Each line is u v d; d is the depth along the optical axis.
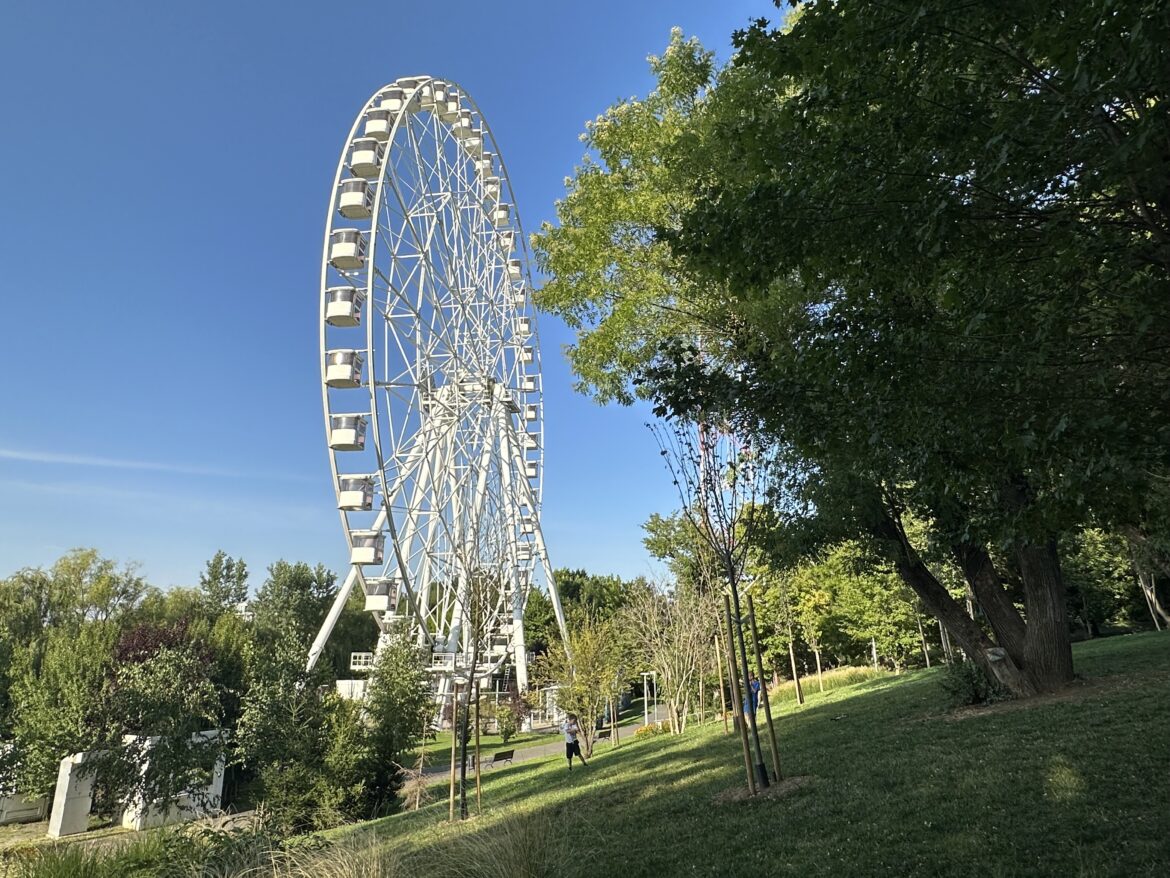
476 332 34.38
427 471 31.77
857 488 13.48
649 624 31.56
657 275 12.82
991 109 4.05
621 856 8.34
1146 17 2.75
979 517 5.88
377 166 26.97
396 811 20.78
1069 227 3.82
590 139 14.19
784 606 32.50
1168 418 3.90
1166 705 11.29
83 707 27.02
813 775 10.91
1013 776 8.68
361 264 26.20
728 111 10.16
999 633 15.54
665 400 6.31
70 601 53.19
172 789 21.31
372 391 25.58
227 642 41.69
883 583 32.91
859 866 6.68
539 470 46.72
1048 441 3.78
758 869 7.12
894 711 17.27
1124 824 6.64
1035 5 3.32
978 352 4.40
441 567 32.31
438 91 32.34
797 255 4.66
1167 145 3.35
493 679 43.91
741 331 11.12
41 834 25.12
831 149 4.41
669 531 29.95
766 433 6.82
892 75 4.21
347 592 40.50
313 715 20.56
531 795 16.20
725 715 21.52
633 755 20.77
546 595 72.69
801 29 4.11
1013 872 6.00
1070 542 14.78
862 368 4.74
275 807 17.94
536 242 15.94
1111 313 4.43
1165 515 4.87
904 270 4.64
